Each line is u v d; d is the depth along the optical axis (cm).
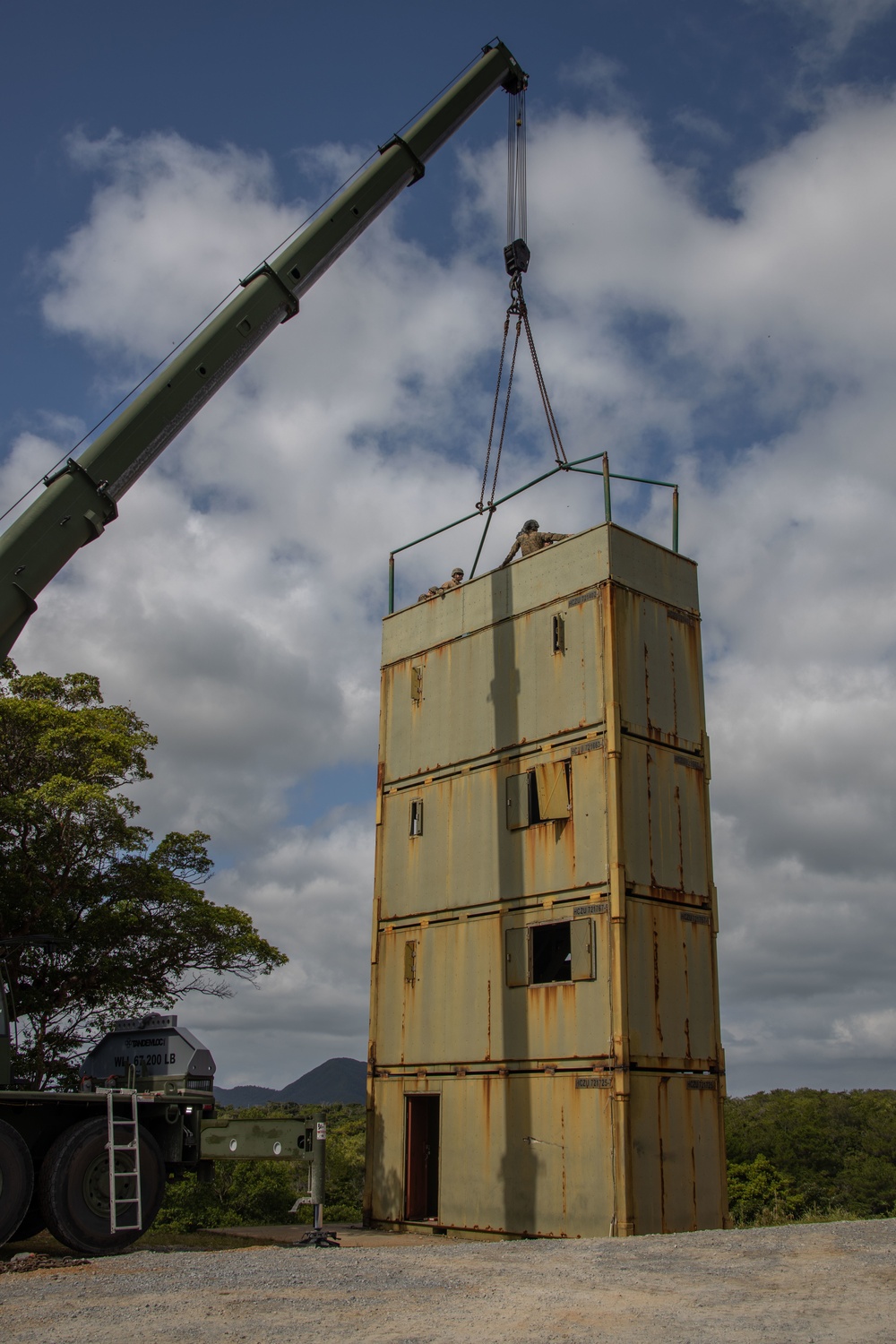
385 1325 742
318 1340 697
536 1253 1123
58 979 2402
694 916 1697
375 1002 1988
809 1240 1157
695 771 1784
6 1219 1170
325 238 1697
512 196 2089
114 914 2386
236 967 2611
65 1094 1249
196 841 2636
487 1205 1666
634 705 1723
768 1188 3903
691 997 1650
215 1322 760
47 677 2550
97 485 1429
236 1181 2541
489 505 2045
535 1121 1628
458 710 1980
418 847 1988
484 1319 762
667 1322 749
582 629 1773
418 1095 1852
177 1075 1404
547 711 1798
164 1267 1049
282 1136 1385
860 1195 5838
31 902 2306
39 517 1380
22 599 1351
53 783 2272
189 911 2495
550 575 1858
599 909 1617
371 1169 1902
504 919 1772
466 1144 1733
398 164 1816
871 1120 7512
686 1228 1537
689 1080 1609
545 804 1731
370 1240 1631
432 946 1900
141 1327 744
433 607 2097
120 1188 1265
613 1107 1517
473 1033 1772
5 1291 902
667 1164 1541
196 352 1533
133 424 1468
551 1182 1578
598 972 1594
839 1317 761
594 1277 942
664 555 1861
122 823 2425
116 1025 1519
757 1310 789
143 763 2559
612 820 1636
